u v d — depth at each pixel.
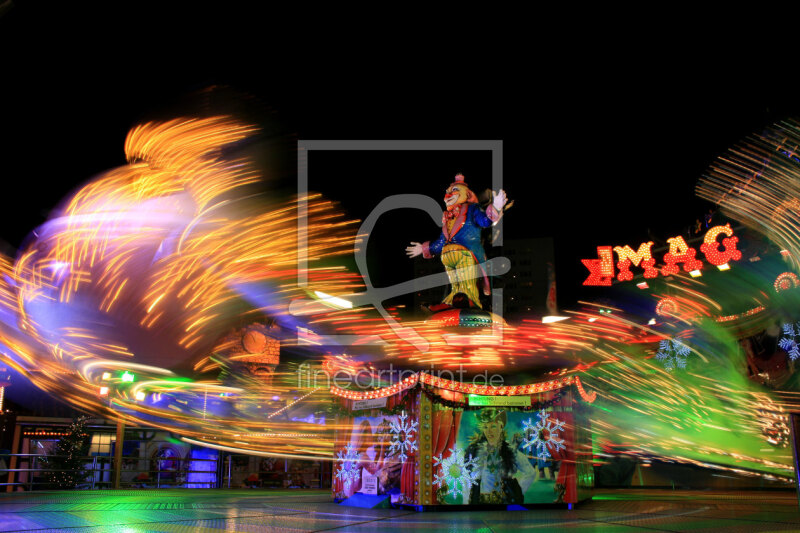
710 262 27.08
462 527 8.45
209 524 8.59
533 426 11.74
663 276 31.97
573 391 12.08
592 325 22.17
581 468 12.11
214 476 21.36
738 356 24.08
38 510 10.31
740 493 17.25
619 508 11.57
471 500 11.22
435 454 11.34
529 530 8.09
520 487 11.43
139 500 12.77
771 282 23.70
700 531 7.97
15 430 20.70
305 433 21.66
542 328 12.84
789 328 22.34
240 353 23.62
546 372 12.30
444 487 11.20
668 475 20.72
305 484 22.89
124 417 19.66
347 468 12.70
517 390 11.73
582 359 12.66
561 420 11.85
